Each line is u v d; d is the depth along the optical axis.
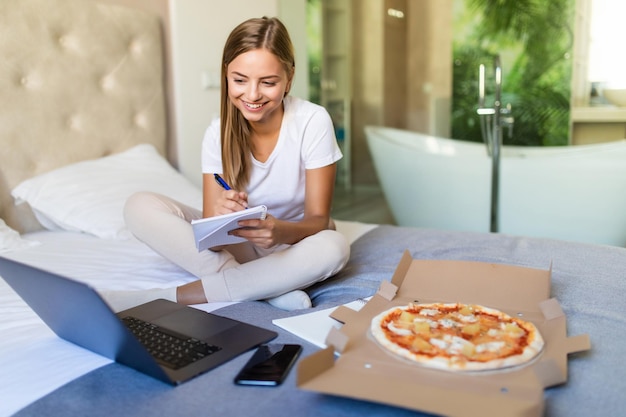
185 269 1.38
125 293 1.23
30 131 2.00
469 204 2.82
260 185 1.48
